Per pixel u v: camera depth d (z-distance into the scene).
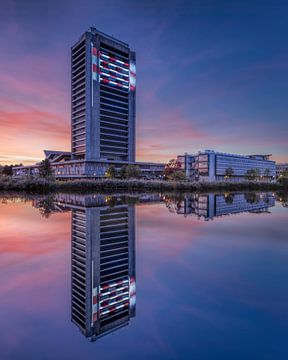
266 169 189.75
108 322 5.79
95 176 114.12
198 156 160.38
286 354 4.55
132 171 100.12
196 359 4.48
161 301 6.60
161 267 9.18
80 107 124.06
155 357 4.61
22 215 21.23
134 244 12.41
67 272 8.80
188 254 10.74
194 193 59.72
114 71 127.56
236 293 6.92
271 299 6.59
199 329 5.35
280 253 10.73
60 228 15.96
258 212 25.16
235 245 12.09
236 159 168.12
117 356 4.59
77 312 6.18
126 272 8.70
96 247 11.91
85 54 118.50
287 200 40.75
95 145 118.44
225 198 44.56
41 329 5.48
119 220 19.17
